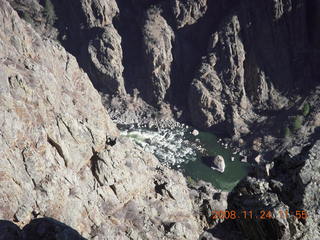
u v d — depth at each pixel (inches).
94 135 1918.1
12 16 2018.9
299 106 4429.1
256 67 4655.5
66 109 2082.9
